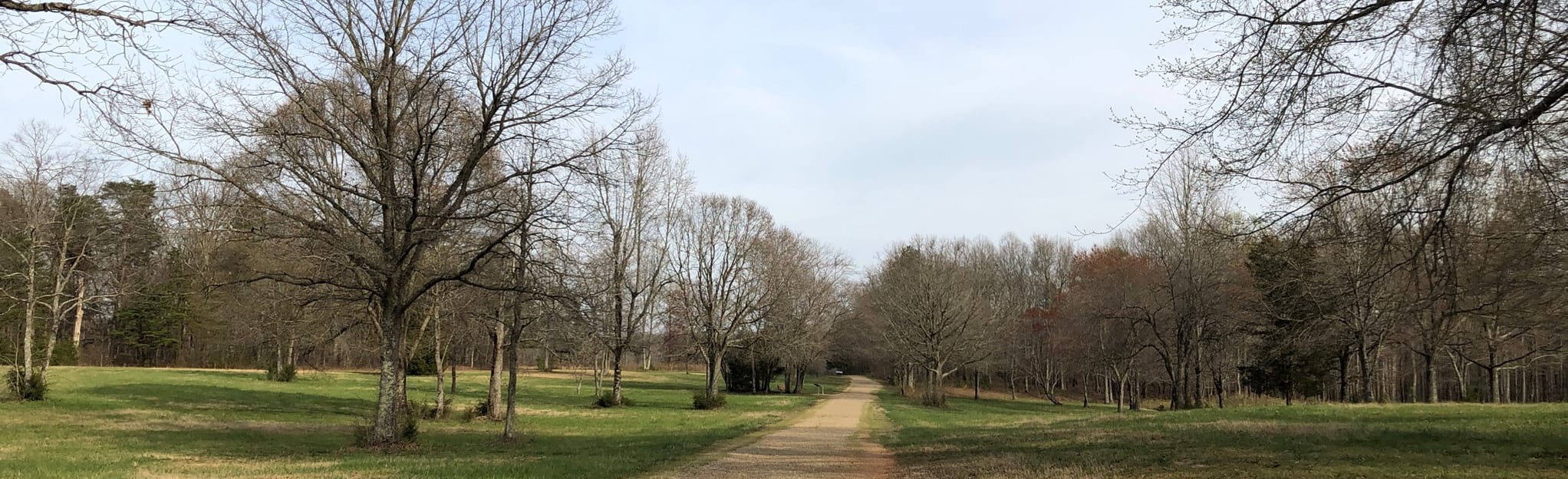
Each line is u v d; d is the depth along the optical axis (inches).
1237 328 1455.5
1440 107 310.7
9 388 1296.8
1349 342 1251.8
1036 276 2965.1
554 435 937.5
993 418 1412.4
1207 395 2014.0
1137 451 584.7
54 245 1342.3
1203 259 1403.8
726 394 2335.1
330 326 987.9
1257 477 424.5
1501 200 347.9
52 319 1416.1
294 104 705.0
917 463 642.2
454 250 810.8
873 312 2507.4
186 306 2294.5
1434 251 351.9
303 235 701.3
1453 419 754.2
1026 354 2354.8
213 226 684.1
